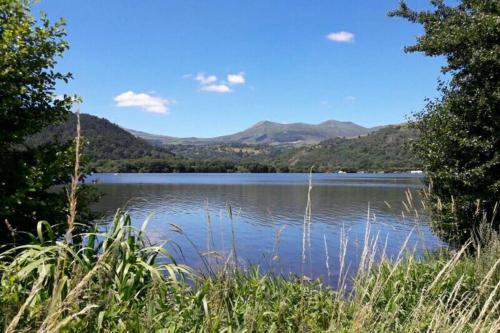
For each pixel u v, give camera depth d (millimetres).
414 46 9883
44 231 5199
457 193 8844
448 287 4957
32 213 5410
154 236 19938
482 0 9234
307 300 4266
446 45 9000
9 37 5102
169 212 34000
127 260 3469
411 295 4652
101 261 2891
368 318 3383
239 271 4719
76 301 2465
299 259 15133
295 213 33750
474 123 8898
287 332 3605
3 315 2529
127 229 3840
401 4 10750
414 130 10469
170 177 142500
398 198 49688
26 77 5312
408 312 4285
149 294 3170
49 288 3070
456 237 8164
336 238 20375
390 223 23469
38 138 6262
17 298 2693
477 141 8555
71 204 2344
